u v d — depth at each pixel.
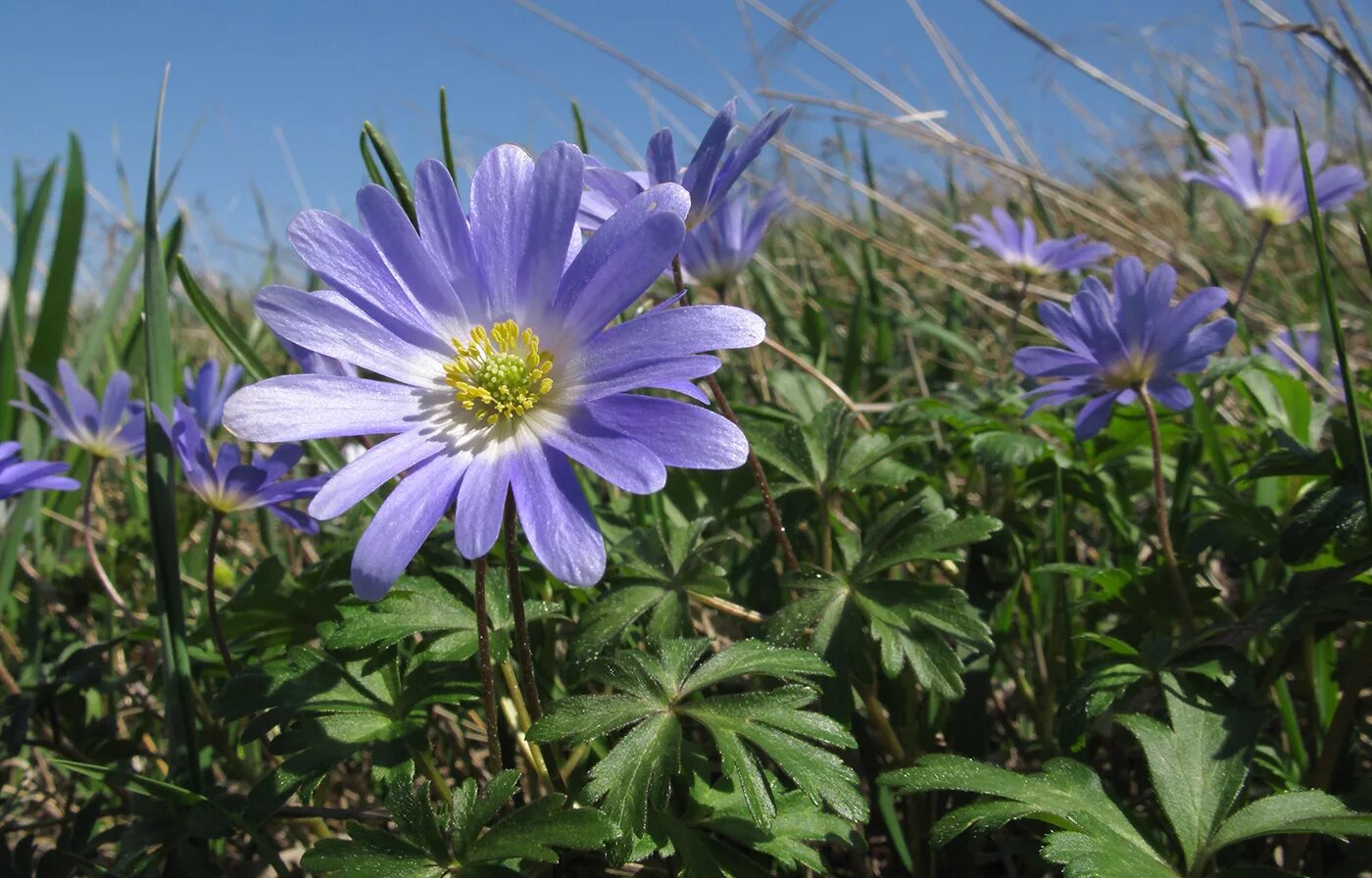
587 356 0.08
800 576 0.11
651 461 0.07
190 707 0.11
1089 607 0.13
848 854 0.12
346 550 0.11
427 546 0.11
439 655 0.09
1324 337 0.18
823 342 0.22
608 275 0.08
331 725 0.09
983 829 0.08
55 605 0.16
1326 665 0.11
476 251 0.09
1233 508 0.12
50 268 0.19
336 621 0.11
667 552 0.11
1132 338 0.11
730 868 0.09
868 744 0.11
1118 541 0.14
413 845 0.08
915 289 0.27
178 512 0.17
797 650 0.09
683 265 0.16
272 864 0.09
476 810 0.08
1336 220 0.26
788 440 0.12
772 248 0.32
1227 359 0.15
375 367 0.09
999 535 0.13
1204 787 0.09
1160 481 0.12
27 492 0.15
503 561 0.11
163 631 0.10
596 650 0.10
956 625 0.10
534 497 0.08
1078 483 0.14
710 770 0.09
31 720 0.13
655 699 0.09
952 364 0.23
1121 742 0.12
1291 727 0.11
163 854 0.10
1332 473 0.10
